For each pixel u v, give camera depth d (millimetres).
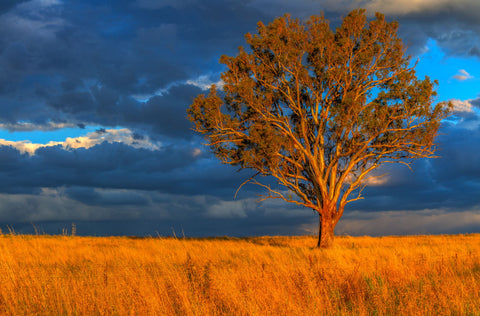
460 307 6715
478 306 6824
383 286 8000
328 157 27031
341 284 8594
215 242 22203
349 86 25969
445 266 10656
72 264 13336
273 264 12203
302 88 26625
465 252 13875
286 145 24797
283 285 8055
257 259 13781
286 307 6758
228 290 7387
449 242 25734
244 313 6543
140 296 7180
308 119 27031
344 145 25578
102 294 7582
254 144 24812
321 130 26266
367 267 10531
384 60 25469
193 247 18719
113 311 6871
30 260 13688
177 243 20281
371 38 25156
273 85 26641
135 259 14039
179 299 7051
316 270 9438
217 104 24844
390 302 7113
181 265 10438
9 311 6992
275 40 24641
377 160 26609
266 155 24125
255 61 26359
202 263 9828
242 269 10172
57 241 22531
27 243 18531
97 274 9586
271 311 6598
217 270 9117
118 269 10617
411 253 13898
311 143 27391
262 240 31281
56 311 7016
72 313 6973
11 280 8594
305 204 26078
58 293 7664
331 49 24516
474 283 8281
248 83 24516
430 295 7223
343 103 24000
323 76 25031
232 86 25469
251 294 7207
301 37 24938
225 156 25938
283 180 25453
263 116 25484
